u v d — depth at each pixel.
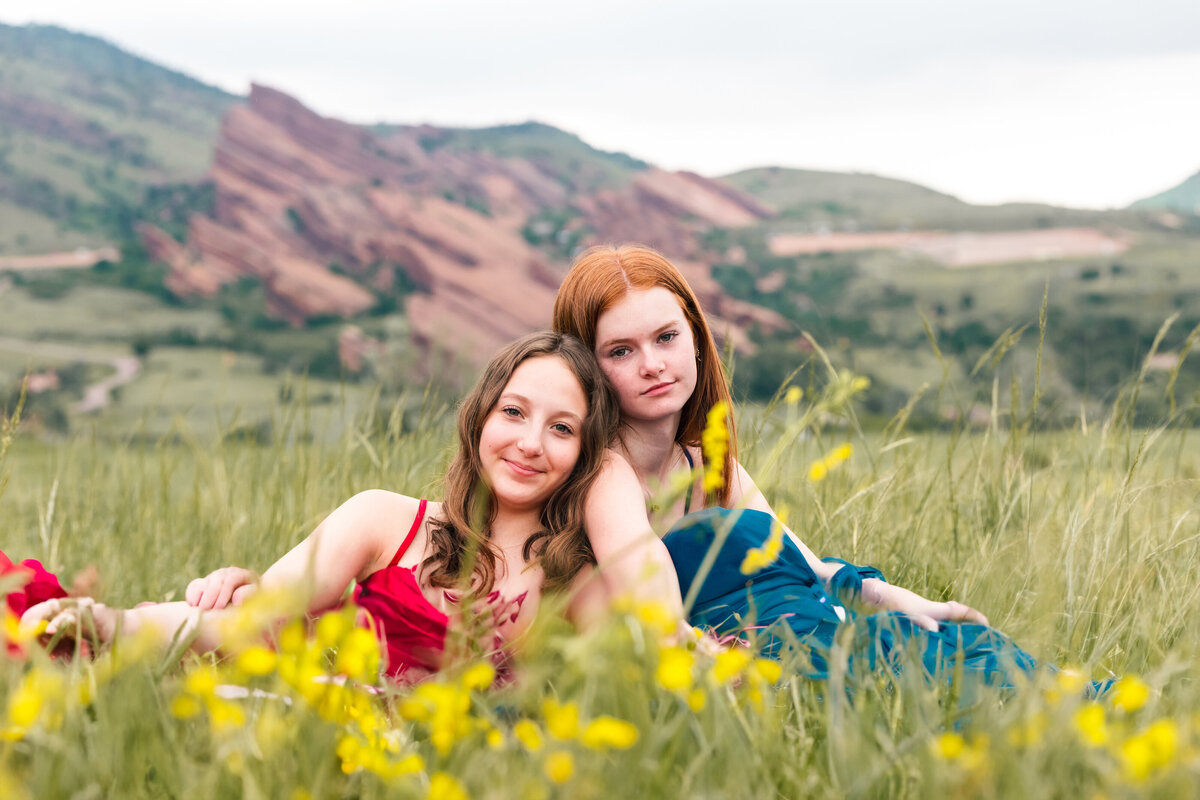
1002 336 3.09
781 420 2.77
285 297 112.31
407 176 157.12
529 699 1.40
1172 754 1.07
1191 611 2.12
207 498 3.55
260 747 1.20
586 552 2.06
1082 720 1.17
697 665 1.37
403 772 1.18
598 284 2.27
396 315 107.81
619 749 1.21
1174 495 2.79
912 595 2.26
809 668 1.71
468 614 1.65
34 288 114.00
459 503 2.05
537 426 2.01
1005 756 1.14
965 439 3.17
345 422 3.62
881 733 1.29
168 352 94.75
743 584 2.14
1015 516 2.92
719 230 149.62
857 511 3.00
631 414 2.29
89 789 1.12
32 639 1.46
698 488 2.41
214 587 1.81
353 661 1.21
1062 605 2.09
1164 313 70.88
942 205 175.62
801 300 109.38
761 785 1.22
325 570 1.96
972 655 1.90
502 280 126.44
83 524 3.44
